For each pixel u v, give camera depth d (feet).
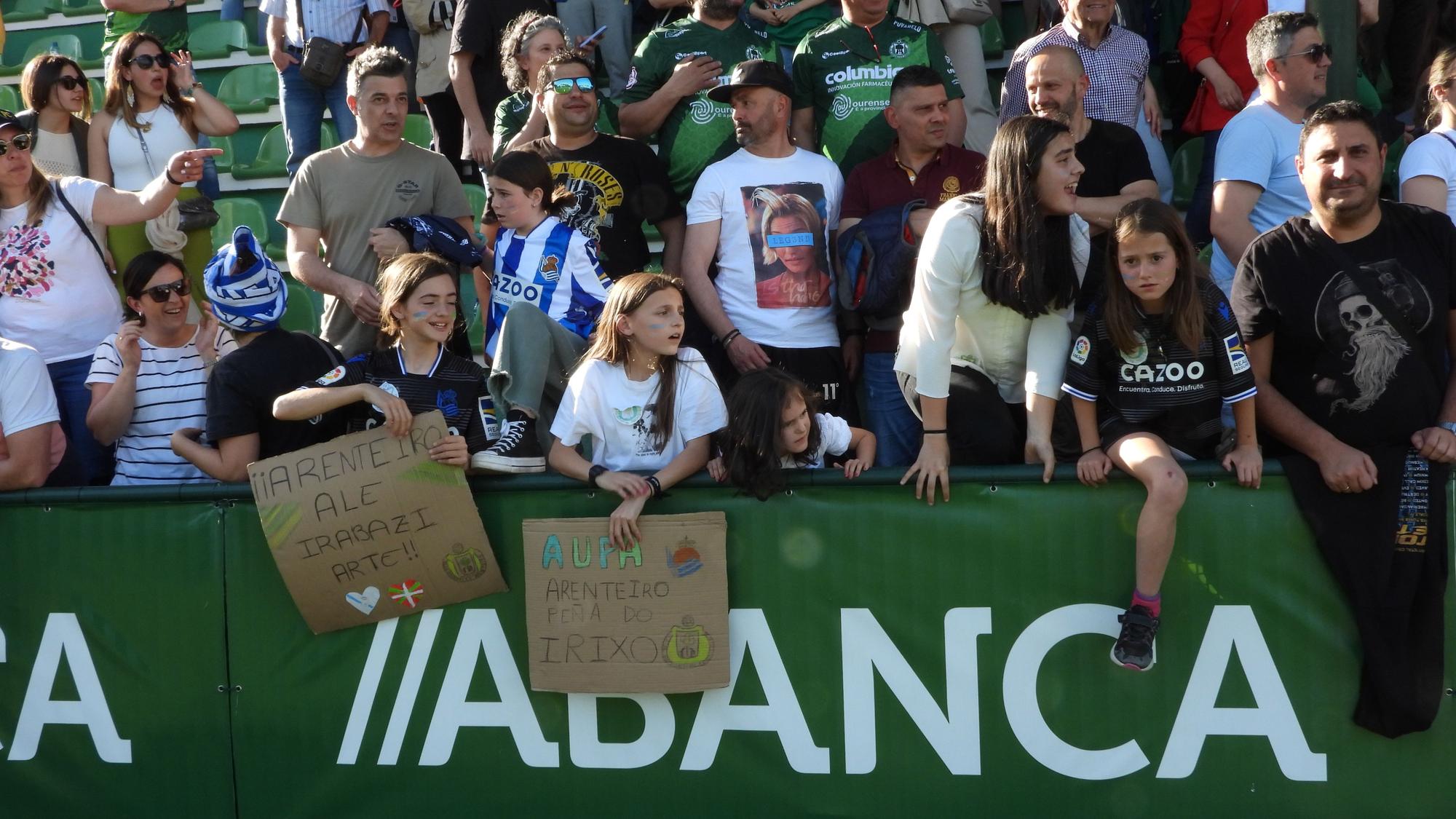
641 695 10.64
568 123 13.91
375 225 14.02
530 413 10.96
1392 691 9.37
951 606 10.20
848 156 14.69
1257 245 10.11
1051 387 10.26
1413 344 9.62
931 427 10.27
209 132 17.51
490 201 14.57
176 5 22.72
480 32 17.62
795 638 10.42
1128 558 9.92
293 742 11.14
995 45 20.08
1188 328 9.48
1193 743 9.88
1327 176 9.59
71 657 11.48
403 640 10.95
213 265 11.08
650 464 10.73
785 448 10.39
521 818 10.85
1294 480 9.65
